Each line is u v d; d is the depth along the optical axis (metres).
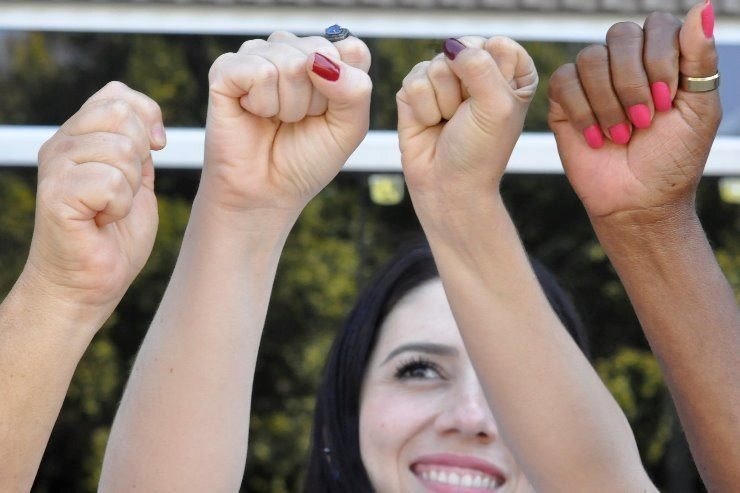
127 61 3.96
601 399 1.70
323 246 4.21
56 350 1.42
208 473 1.66
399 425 2.25
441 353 2.30
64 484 4.19
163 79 3.95
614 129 1.55
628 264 1.60
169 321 1.67
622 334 4.27
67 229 1.39
